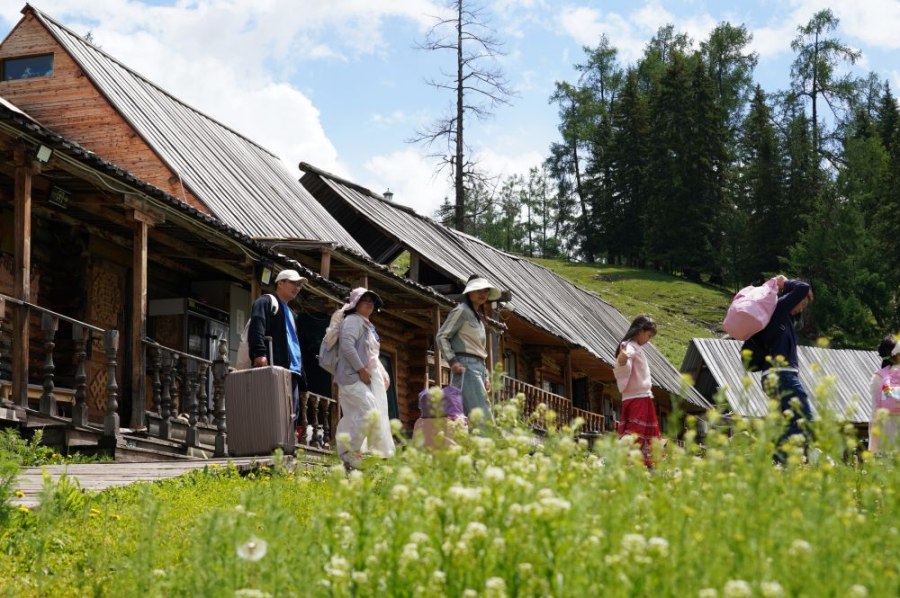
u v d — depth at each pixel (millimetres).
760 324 9391
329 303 18484
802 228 69625
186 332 17234
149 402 16703
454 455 4227
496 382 5652
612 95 95250
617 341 34625
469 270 27266
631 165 84250
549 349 29484
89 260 15930
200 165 19438
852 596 3141
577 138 92875
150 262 17141
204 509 7281
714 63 91750
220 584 4078
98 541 6070
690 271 76438
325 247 17125
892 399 9688
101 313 16156
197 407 14070
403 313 22625
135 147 18266
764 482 3982
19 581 5492
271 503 4559
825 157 79438
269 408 11172
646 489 4461
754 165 72812
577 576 3412
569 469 4320
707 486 4156
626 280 72312
